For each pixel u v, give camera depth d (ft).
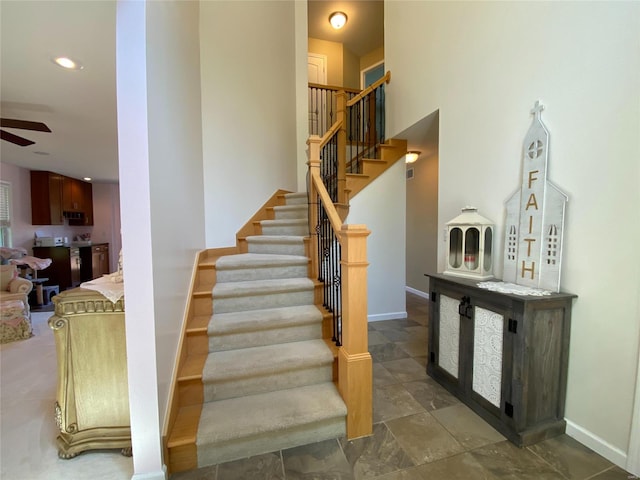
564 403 5.61
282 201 13.10
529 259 6.11
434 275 7.68
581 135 5.25
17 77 8.14
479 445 5.39
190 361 6.33
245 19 11.81
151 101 4.80
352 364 5.57
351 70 20.57
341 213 10.81
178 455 4.93
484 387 6.11
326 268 7.88
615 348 4.88
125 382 5.35
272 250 10.53
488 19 7.09
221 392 5.99
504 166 6.77
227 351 6.82
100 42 6.73
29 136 12.69
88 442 5.29
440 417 6.19
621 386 4.80
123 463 5.13
